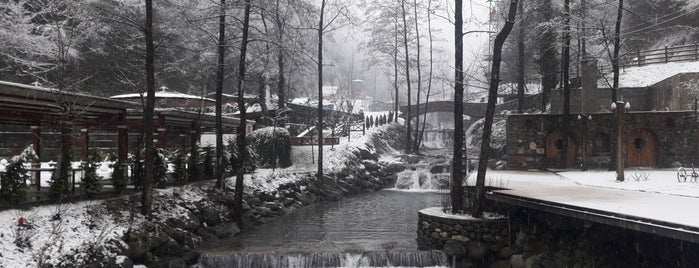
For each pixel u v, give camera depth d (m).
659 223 7.48
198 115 18.84
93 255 10.38
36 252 9.60
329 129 39.06
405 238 15.17
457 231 12.71
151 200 13.34
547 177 18.20
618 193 12.20
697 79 23.09
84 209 11.92
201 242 14.38
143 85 24.80
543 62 27.97
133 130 21.42
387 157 35.78
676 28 38.97
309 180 25.83
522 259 11.41
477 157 31.73
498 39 13.04
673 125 21.33
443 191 28.91
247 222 17.47
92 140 25.94
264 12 20.03
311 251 12.75
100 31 26.09
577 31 22.34
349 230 16.69
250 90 39.03
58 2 24.08
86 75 26.66
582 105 26.00
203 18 17.47
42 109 12.98
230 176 20.66
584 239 10.05
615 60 21.22
